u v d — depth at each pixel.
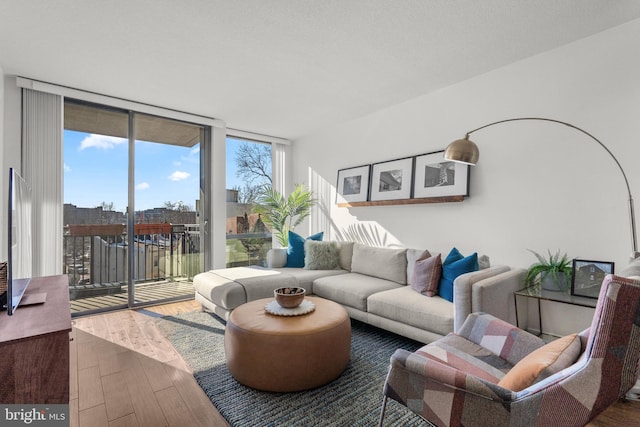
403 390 1.27
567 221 2.52
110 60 2.72
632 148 2.23
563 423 0.94
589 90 2.42
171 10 2.07
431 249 3.44
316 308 2.39
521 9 2.10
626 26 2.26
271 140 5.20
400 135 3.78
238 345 2.01
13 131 3.04
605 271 2.18
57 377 1.11
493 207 2.96
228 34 2.35
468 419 1.09
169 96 3.55
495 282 2.22
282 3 2.02
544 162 2.64
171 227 4.12
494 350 1.60
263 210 4.87
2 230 2.89
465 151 2.39
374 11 2.10
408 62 2.80
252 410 1.77
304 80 3.15
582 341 1.28
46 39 2.39
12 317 1.25
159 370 2.24
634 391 1.81
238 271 3.68
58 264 3.25
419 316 2.43
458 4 2.04
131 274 3.79
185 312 3.60
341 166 4.55
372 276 3.55
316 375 1.96
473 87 3.10
